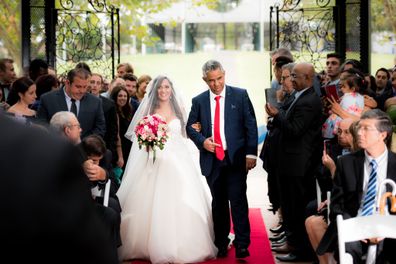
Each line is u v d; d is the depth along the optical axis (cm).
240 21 2781
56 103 665
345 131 538
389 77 919
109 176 584
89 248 88
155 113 681
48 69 901
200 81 2291
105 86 1012
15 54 1459
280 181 650
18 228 85
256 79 2275
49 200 86
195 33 3388
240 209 639
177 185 647
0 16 1455
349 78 634
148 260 654
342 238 383
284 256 650
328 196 517
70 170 88
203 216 652
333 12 1104
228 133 641
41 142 88
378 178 441
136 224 652
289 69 710
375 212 436
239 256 634
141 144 648
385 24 1384
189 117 660
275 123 628
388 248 416
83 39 1211
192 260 636
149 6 1917
